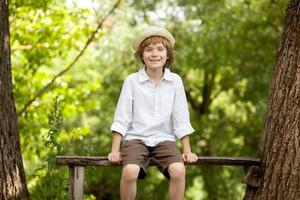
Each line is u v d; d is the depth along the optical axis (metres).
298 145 3.93
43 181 4.91
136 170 3.71
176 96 4.01
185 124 3.98
